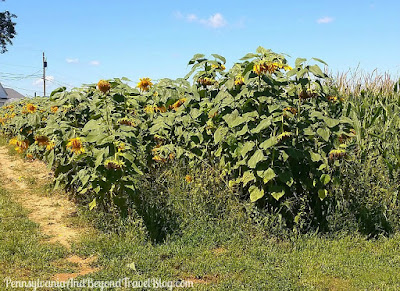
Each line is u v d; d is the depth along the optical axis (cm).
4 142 1321
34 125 769
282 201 482
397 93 696
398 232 503
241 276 393
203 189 516
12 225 529
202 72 595
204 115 588
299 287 371
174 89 648
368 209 512
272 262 423
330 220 495
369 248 467
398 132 586
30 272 402
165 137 599
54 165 745
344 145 488
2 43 3847
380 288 374
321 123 481
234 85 509
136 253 441
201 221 493
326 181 468
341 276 397
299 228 484
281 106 469
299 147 483
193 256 439
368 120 609
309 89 480
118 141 473
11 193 701
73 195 646
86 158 493
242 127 491
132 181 474
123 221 497
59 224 551
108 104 579
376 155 562
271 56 480
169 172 554
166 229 499
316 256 441
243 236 474
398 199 531
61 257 445
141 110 660
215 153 520
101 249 453
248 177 471
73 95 626
